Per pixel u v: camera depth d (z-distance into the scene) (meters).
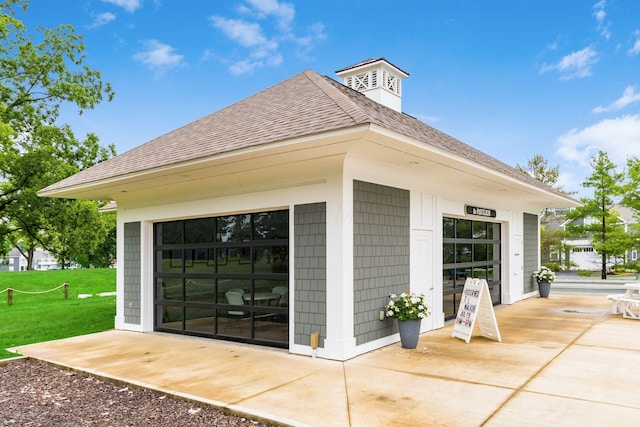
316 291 7.10
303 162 7.07
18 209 21.00
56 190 9.83
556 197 13.29
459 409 4.57
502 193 12.13
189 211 9.06
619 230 24.06
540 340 8.09
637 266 27.72
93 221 21.92
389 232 7.95
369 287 7.37
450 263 10.51
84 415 4.74
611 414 4.36
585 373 5.86
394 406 4.69
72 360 7.12
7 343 8.70
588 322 10.08
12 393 5.58
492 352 7.16
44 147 20.75
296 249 7.38
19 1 22.19
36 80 22.34
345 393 5.16
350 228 6.98
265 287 7.96
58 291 19.20
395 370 6.15
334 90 7.99
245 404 4.80
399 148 6.52
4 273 23.00
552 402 4.74
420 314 7.45
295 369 6.29
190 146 8.12
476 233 12.16
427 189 9.31
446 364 6.43
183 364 6.73
